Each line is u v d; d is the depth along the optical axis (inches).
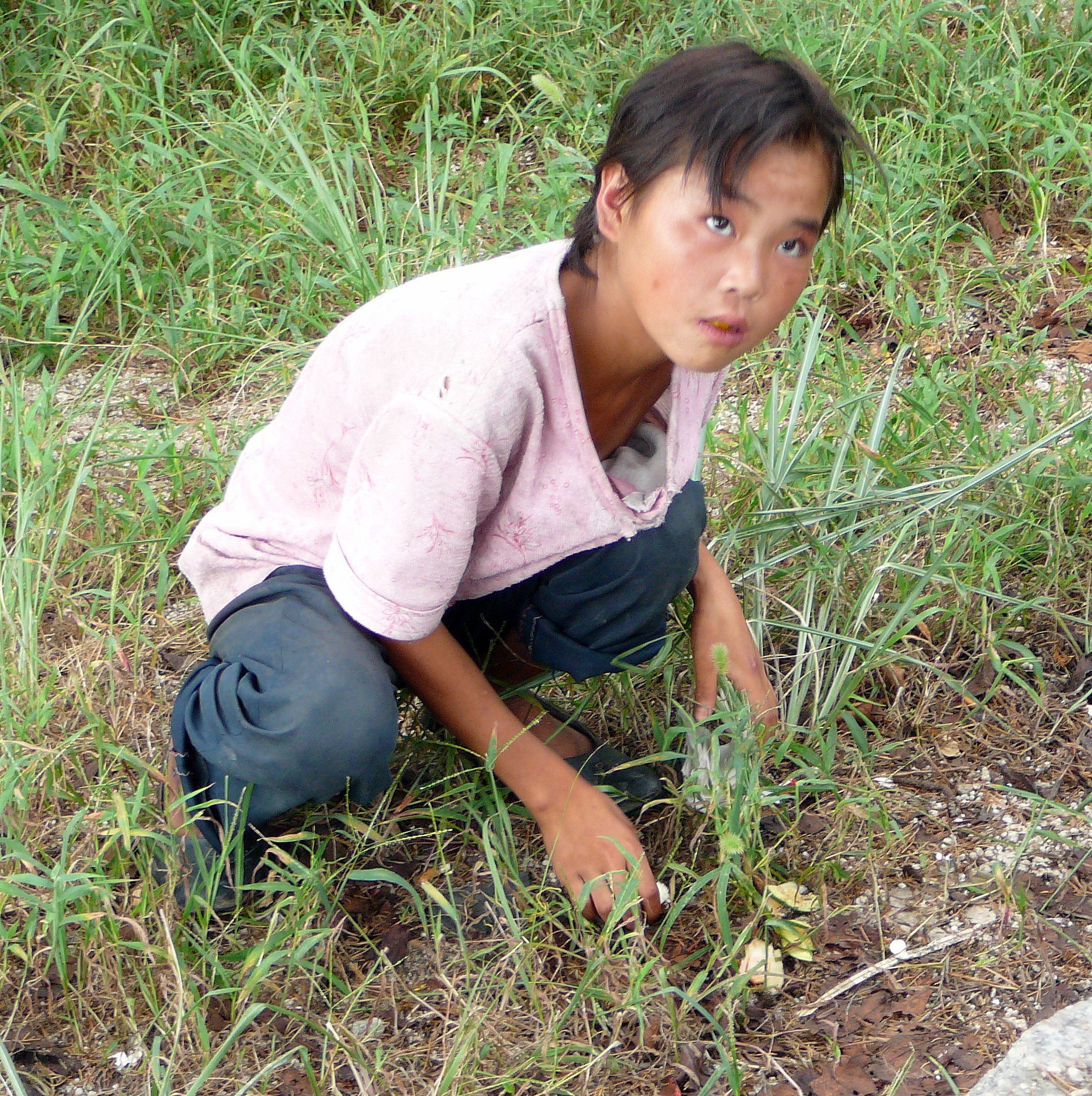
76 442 122.0
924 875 81.1
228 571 78.0
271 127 153.2
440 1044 70.9
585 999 72.5
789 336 132.0
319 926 76.6
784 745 81.4
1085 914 77.6
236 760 71.5
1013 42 163.6
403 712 88.7
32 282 139.6
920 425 112.4
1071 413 115.5
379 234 138.4
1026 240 151.5
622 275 64.1
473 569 76.0
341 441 72.6
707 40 171.0
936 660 97.9
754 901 77.5
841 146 61.5
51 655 98.2
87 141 164.7
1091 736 91.0
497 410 65.6
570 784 75.0
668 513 79.3
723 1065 66.2
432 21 179.9
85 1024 71.8
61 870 70.4
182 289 140.3
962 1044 70.2
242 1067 70.1
